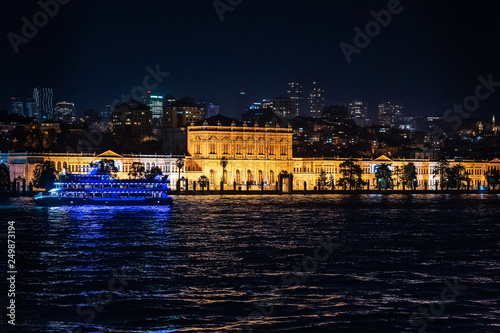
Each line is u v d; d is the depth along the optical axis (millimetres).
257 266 146625
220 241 185375
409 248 174625
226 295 120688
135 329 102875
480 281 132875
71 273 138000
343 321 106312
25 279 132250
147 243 179750
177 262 150875
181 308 112562
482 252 168625
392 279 134125
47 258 155000
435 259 157625
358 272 140750
